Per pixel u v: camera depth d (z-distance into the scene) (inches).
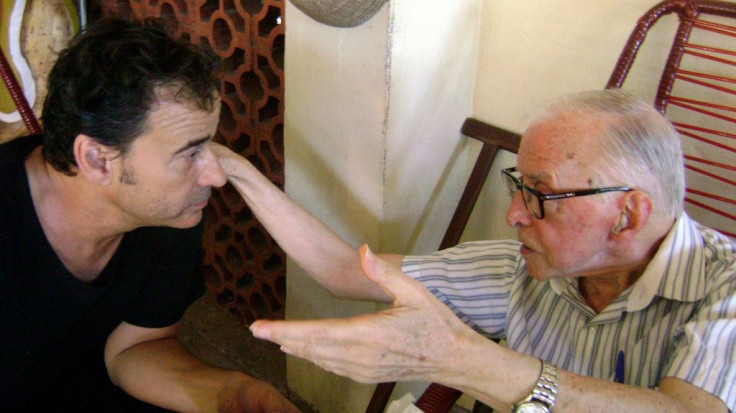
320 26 57.2
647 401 35.4
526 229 41.1
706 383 35.7
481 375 36.0
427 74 58.5
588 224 38.2
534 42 59.8
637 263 40.6
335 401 73.7
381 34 53.4
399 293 34.4
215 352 83.0
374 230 61.7
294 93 62.3
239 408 48.5
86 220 42.1
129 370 51.3
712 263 40.7
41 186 41.7
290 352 35.7
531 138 39.3
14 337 43.9
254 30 64.5
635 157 37.1
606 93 39.4
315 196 65.4
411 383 74.2
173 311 52.0
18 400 46.9
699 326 37.4
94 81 35.1
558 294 45.7
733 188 54.4
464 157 68.1
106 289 46.2
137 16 78.4
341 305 67.6
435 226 68.4
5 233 41.0
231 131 73.6
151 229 47.1
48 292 43.4
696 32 52.8
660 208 38.4
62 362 48.2
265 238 78.4
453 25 58.9
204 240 84.0
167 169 38.4
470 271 50.1
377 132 57.1
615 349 42.9
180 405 49.9
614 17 55.1
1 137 80.7
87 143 37.0
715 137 54.0
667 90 51.9
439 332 35.1
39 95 82.3
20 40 78.1
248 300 82.7
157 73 35.5
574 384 36.0
